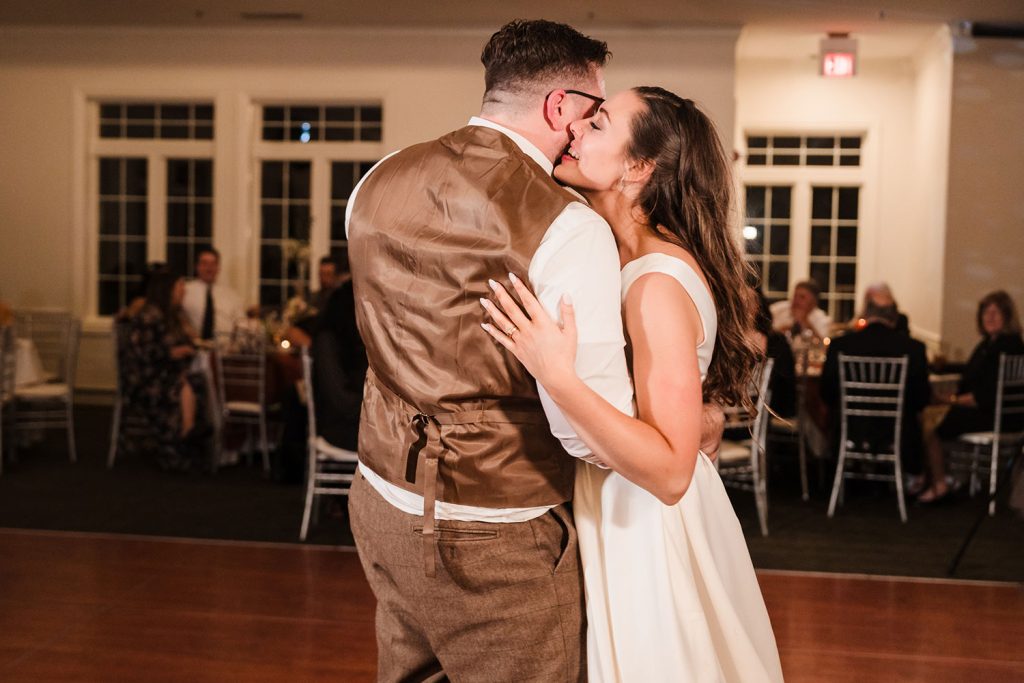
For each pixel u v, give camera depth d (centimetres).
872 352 627
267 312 931
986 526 598
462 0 889
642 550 170
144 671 354
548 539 168
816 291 856
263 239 1059
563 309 150
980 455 686
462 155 165
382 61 1011
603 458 153
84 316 1048
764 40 1014
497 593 164
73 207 1041
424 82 1007
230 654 371
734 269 183
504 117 168
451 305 160
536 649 166
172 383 720
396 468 166
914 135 1073
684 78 971
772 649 186
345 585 457
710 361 182
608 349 152
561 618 168
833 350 636
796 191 1112
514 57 167
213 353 739
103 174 1066
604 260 155
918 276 1031
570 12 929
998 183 904
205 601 431
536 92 167
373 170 174
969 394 668
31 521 564
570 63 169
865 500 672
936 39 950
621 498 172
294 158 1046
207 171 1057
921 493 664
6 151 1048
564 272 153
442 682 181
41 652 369
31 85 1042
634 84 976
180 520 574
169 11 958
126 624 400
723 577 182
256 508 609
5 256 1051
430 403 162
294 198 1055
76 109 1038
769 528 586
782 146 1117
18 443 788
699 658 166
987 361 654
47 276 1048
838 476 628
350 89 1016
